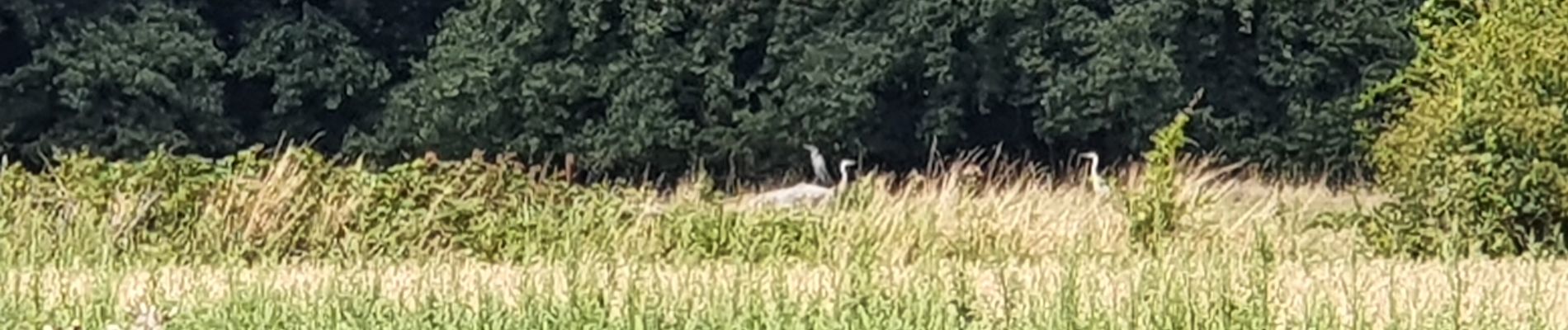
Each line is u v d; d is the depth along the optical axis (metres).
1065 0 35.34
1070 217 17.20
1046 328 10.36
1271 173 35.00
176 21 36.09
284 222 16.72
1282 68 35.31
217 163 18.53
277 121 37.12
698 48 35.75
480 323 10.34
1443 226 17.14
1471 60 17.38
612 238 16.50
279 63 36.91
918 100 36.09
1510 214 16.97
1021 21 35.53
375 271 12.60
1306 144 34.97
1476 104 17.05
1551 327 10.82
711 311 10.55
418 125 36.00
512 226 16.95
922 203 17.31
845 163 23.28
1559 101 16.97
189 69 35.88
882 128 35.94
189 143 35.94
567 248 15.30
